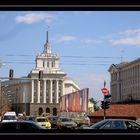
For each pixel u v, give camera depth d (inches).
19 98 6190.9
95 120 1806.1
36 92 6082.7
